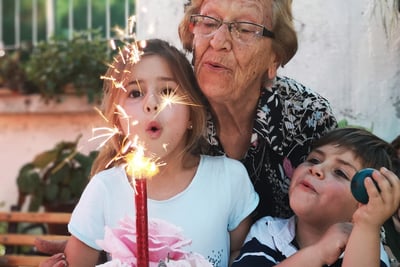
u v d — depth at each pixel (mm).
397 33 2295
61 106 4199
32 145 4348
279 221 1851
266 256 1751
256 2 1793
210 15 1806
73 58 4113
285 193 2012
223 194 1823
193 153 1886
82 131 4211
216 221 1794
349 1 2340
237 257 1809
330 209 1714
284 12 1840
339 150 1755
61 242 1942
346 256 1546
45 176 3791
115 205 1773
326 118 2010
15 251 3279
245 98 1886
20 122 4375
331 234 1630
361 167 1732
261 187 2008
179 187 1807
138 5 2451
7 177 4391
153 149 1709
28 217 2832
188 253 1464
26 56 4391
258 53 1806
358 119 2348
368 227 1537
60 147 3824
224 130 1936
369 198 1528
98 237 1768
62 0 4375
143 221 1334
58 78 4133
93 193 1788
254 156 1973
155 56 1768
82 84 4102
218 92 1809
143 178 1340
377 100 2330
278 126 1935
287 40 1856
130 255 1423
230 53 1789
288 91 1956
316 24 2371
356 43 2342
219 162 1873
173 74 1769
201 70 1813
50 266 1779
